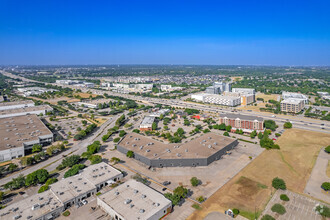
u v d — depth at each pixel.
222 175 148.50
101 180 135.25
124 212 104.19
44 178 138.62
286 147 196.25
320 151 186.25
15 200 122.81
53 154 188.50
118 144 191.00
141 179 140.50
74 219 106.06
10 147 181.25
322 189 131.75
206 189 132.25
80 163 167.62
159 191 130.38
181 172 153.12
